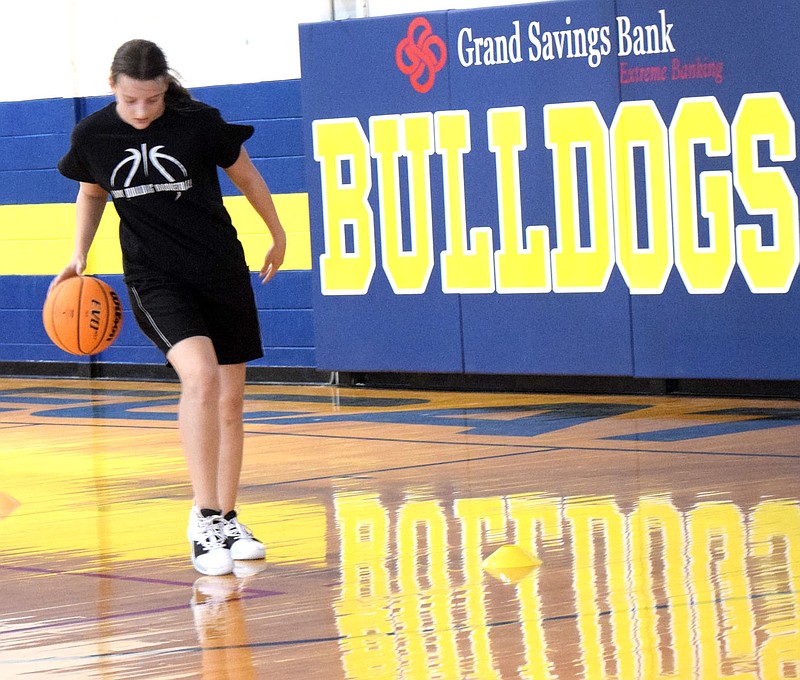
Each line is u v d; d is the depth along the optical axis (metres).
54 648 6.27
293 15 17.55
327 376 17.59
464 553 7.94
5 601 7.23
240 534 8.05
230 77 18.08
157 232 7.74
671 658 5.73
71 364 19.86
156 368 19.12
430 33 16.05
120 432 13.85
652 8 14.68
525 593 6.94
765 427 12.46
